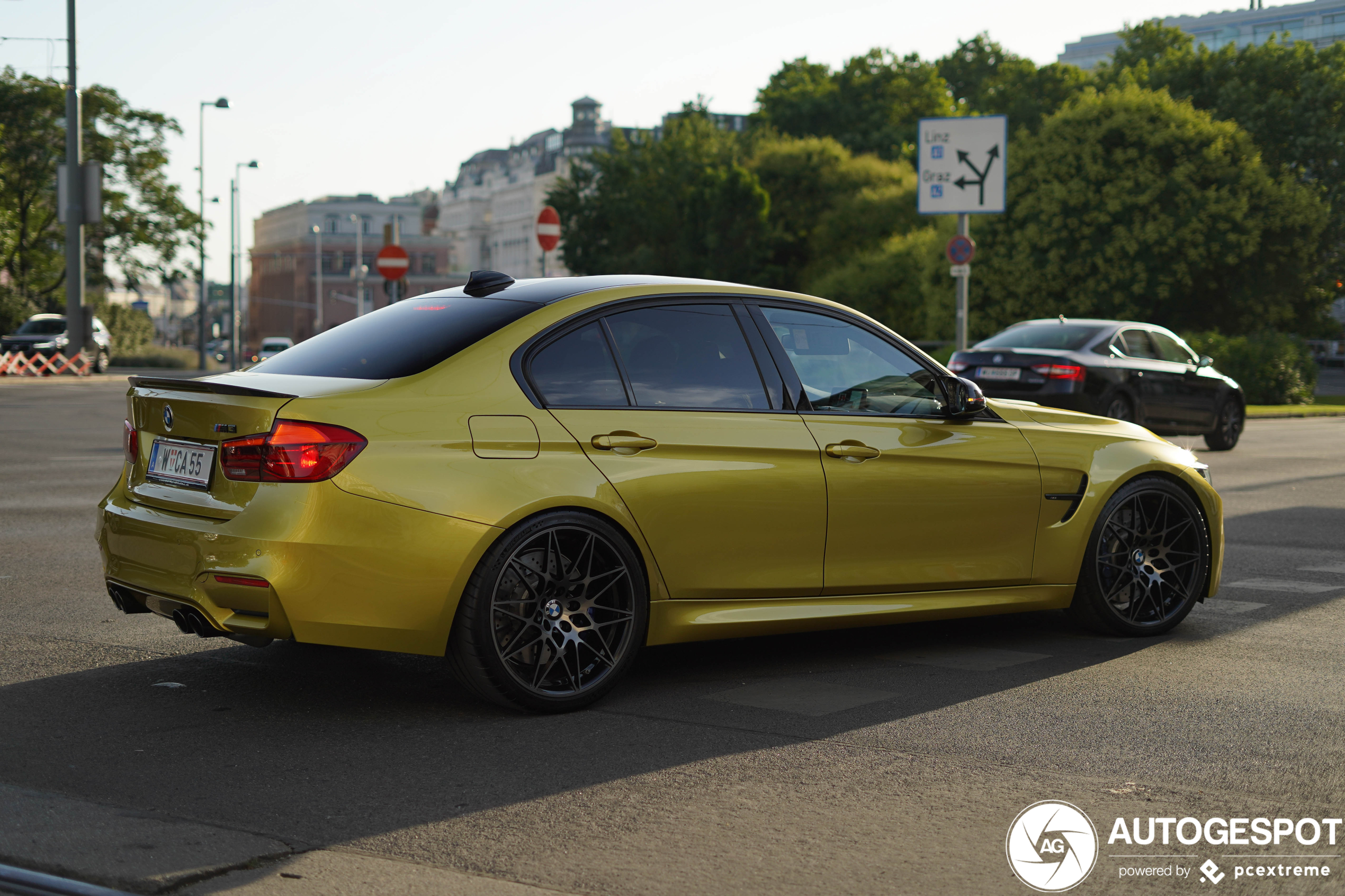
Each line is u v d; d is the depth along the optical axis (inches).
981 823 141.5
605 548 187.2
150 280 2182.6
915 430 215.2
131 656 214.5
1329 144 1855.3
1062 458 230.5
